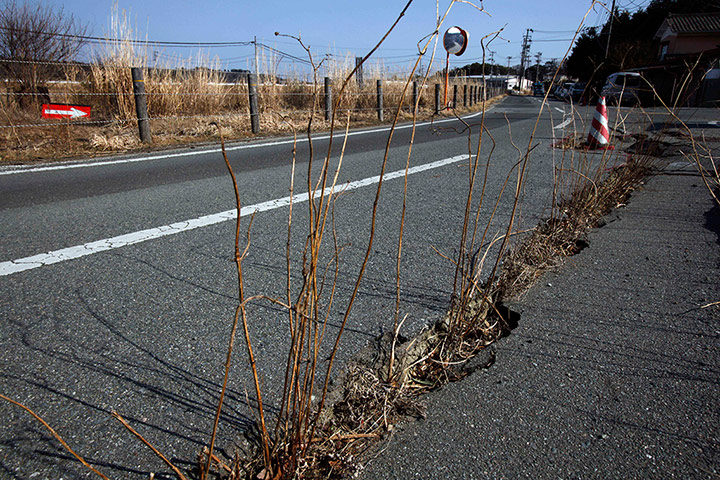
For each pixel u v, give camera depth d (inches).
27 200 151.0
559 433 54.8
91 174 193.2
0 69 311.9
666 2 1277.1
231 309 80.7
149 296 85.0
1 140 255.8
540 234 110.0
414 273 95.4
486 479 48.9
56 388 60.0
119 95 315.0
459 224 127.3
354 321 76.4
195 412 56.4
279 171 201.9
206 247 109.7
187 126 331.9
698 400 59.9
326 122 402.3
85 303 82.1
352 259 102.9
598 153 233.6
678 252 107.6
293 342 45.3
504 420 56.9
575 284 92.4
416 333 73.6
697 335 74.0
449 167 208.8
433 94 650.8
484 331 76.1
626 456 51.6
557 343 72.5
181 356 67.2
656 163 199.3
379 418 56.8
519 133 343.3
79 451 50.5
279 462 47.7
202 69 374.9
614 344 72.0
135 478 47.4
